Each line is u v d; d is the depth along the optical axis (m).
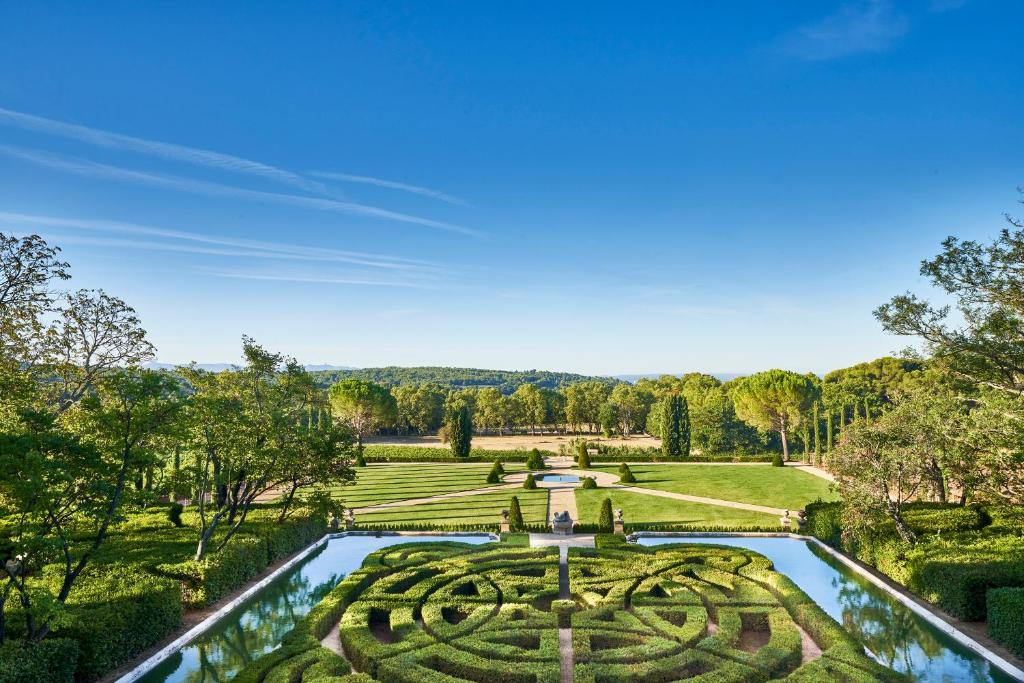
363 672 16.80
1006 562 20.84
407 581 23.67
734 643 17.84
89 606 17.45
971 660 17.78
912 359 25.09
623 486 51.44
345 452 30.17
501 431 139.25
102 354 29.94
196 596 21.84
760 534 34.25
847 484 26.86
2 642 14.66
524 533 33.75
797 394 70.00
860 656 16.28
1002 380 23.73
